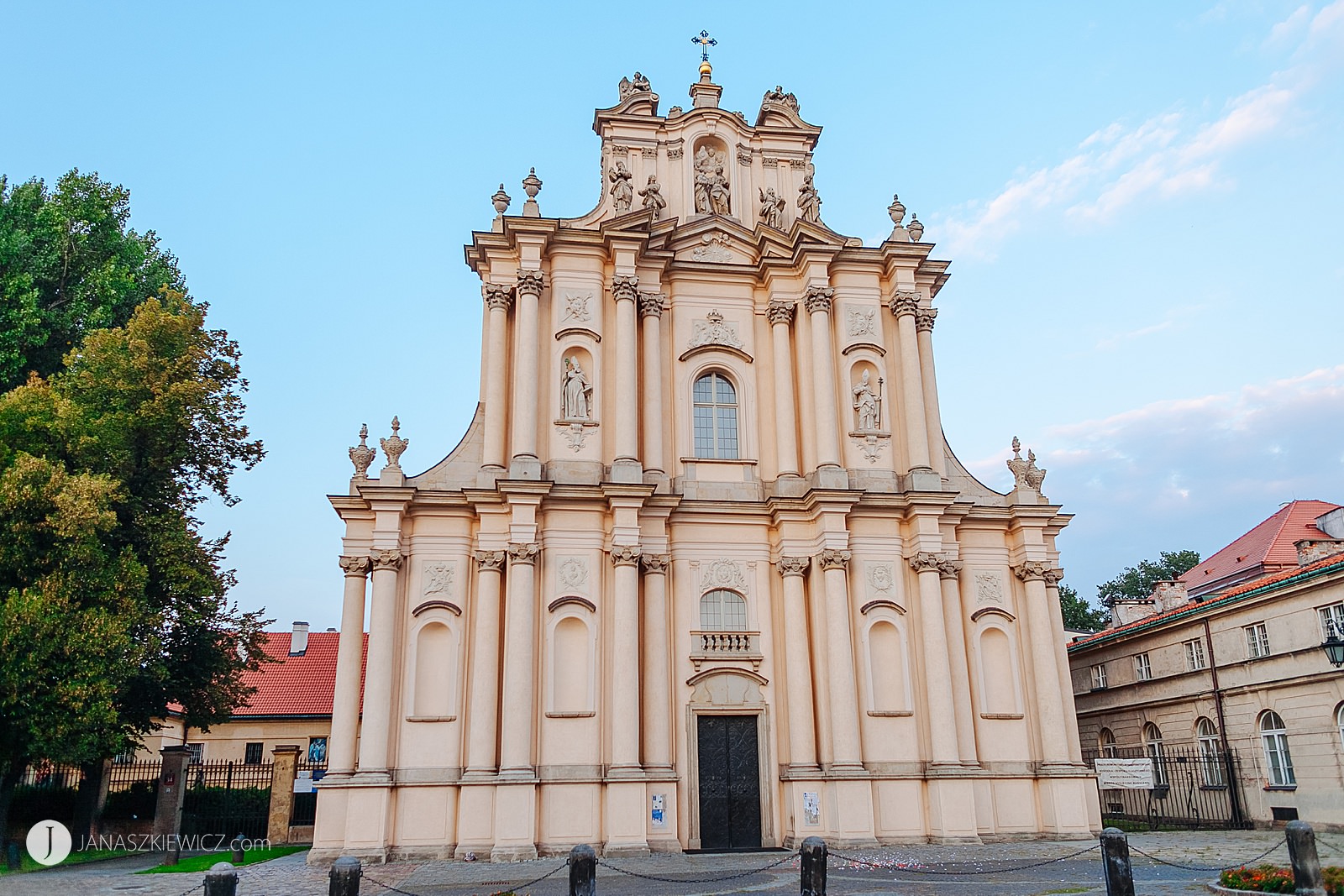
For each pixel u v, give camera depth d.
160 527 30.39
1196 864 21.59
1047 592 30.91
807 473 31.05
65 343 36.00
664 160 34.41
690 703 28.61
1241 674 33.03
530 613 27.45
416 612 27.84
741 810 28.12
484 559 28.17
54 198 37.53
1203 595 42.16
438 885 20.72
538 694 27.39
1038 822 28.83
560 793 26.48
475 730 26.78
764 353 32.66
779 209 34.25
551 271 31.50
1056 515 31.28
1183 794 35.59
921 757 28.56
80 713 25.42
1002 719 29.62
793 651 29.03
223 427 33.12
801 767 27.92
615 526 28.52
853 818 26.95
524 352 29.89
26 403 29.22
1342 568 28.61
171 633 31.58
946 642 29.30
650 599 28.75
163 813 30.77
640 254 31.69
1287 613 31.16
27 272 35.22
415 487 28.27
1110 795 39.91
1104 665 41.69
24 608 25.16
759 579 30.11
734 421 32.09
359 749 29.78
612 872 22.95
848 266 32.94
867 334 32.44
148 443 31.08
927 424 32.22
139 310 32.22
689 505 29.98
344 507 28.61
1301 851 15.34
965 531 31.47
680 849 26.53
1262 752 32.00
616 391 30.28
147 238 40.62
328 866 25.00
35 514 26.69
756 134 35.41
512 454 29.58
